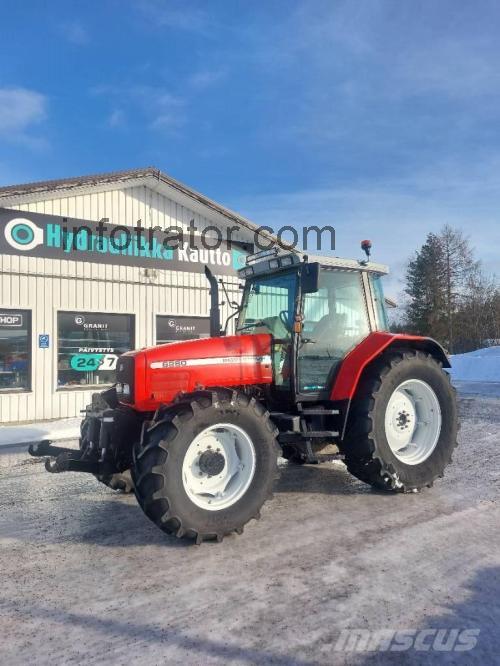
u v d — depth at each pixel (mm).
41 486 5672
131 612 2973
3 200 10336
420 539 3900
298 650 2588
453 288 44219
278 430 4363
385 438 4812
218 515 3896
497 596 3064
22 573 3512
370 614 2891
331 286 5098
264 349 4789
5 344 10516
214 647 2625
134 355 4406
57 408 10914
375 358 5055
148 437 3887
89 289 11352
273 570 3447
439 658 2520
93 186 11219
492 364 20125
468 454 6676
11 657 2580
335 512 4543
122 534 4184
